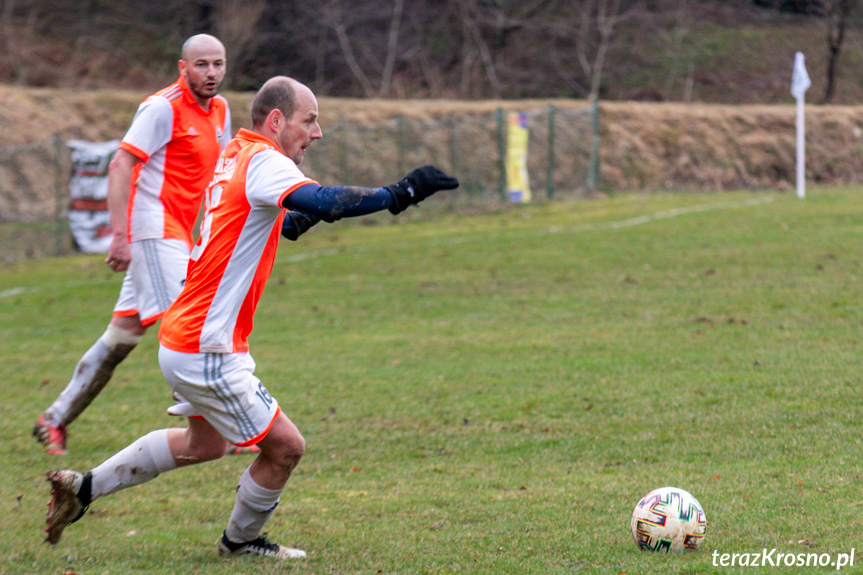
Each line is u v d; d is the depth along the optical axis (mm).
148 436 14734
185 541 15531
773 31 153375
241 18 121000
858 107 119750
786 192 91812
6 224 79375
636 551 13875
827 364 26891
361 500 17875
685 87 140625
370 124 98938
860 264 46031
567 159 99625
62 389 30172
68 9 137625
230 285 13391
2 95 90938
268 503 14078
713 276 45438
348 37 139000
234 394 13453
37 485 19766
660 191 97562
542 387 26891
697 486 17375
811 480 17078
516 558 13875
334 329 38344
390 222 79375
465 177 95438
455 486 18625
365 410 25469
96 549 15031
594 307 39844
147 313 21625
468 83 138375
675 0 154000
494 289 46281
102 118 95000
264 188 12781
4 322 43812
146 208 21406
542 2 148250
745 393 24406
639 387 26016
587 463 19781
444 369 30078
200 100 21906
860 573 12344
